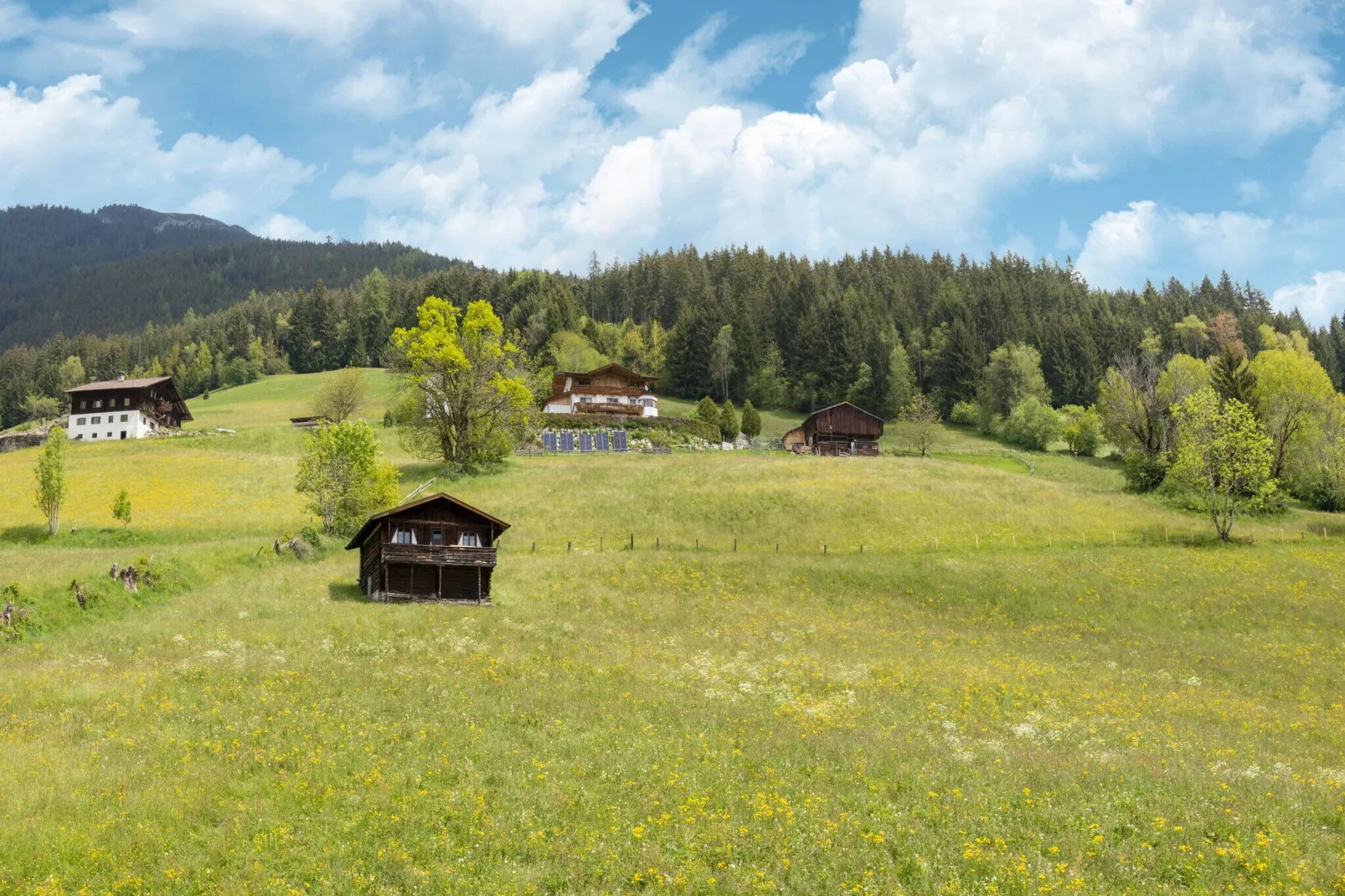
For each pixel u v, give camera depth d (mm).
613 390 126375
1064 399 162625
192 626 42875
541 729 29531
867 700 35312
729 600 54062
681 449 115125
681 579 57375
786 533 70000
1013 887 18531
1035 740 30000
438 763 25750
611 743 28172
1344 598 53406
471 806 22750
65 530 67500
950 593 55312
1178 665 43781
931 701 35500
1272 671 42875
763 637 46750
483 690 34125
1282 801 23422
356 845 20641
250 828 21359
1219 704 36719
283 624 43875
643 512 74312
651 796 23609
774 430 154875
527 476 86438
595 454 103688
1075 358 166500
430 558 52219
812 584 56969
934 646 45812
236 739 27281
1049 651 45688
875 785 24516
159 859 19781
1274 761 28156
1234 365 96688
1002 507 75125
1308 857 19906
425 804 22828
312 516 74688
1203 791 24219
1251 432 67875
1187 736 31016
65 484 68000
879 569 58938
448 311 93062
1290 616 51156
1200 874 19156
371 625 44594
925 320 196125
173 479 86375
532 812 22547
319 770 24828
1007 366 155125
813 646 45219
